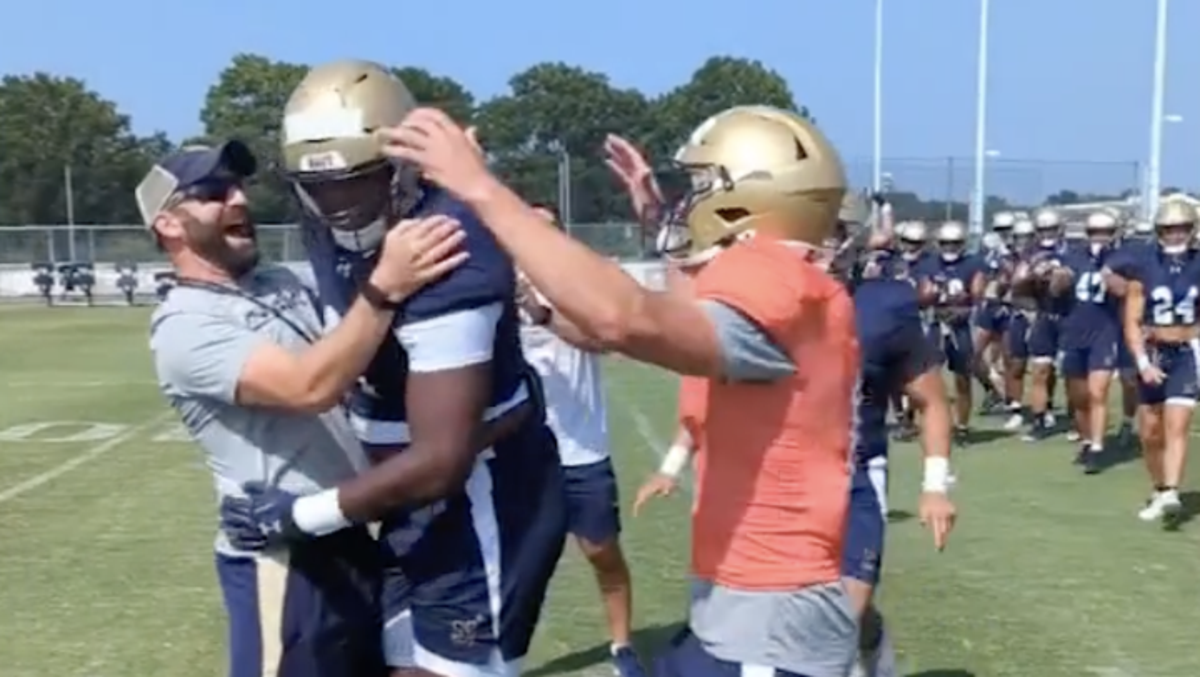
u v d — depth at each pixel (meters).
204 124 64.56
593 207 42.50
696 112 60.88
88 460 11.56
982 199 27.31
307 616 3.17
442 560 3.04
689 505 9.16
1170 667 5.72
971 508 9.27
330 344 2.90
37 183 67.56
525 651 3.18
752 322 2.53
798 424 2.69
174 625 6.41
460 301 2.82
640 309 2.35
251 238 3.24
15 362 21.00
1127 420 12.24
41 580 7.32
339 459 3.17
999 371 14.90
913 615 6.52
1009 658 5.84
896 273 6.22
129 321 31.44
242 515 3.15
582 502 5.38
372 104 2.84
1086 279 10.95
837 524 2.76
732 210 2.76
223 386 3.06
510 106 59.34
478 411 2.86
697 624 2.80
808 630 2.72
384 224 2.92
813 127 2.84
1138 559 7.70
